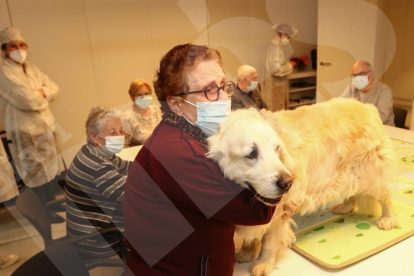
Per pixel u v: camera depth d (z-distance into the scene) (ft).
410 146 4.87
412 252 3.32
